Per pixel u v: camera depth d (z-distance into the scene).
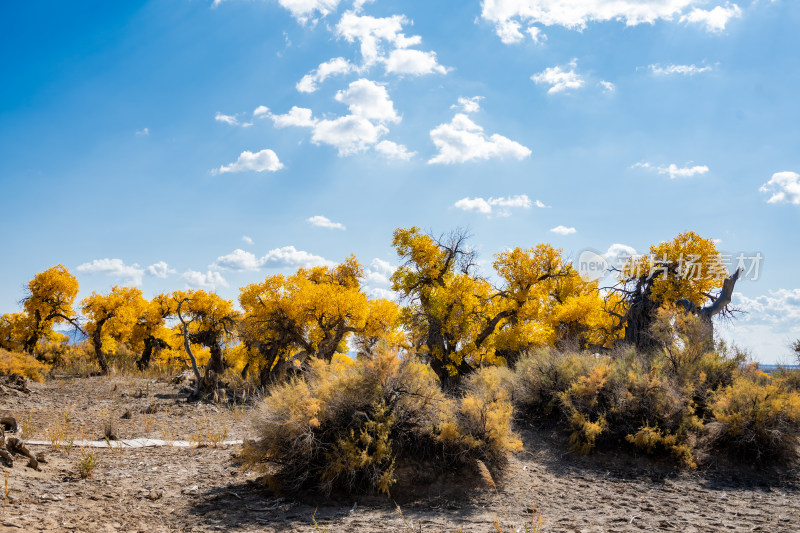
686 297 19.80
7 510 4.92
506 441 7.36
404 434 7.07
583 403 9.58
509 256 23.11
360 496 6.43
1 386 15.88
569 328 23.14
